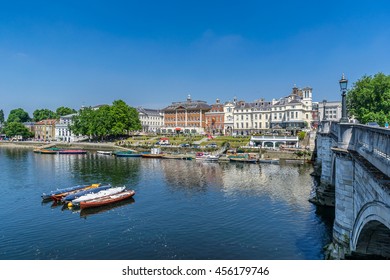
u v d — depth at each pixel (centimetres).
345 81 2012
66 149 11450
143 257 2512
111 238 2906
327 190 3725
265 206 3809
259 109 12775
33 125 17800
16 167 7256
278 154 8225
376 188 1356
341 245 2033
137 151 10688
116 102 13275
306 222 3200
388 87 5103
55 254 2584
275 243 2708
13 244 2797
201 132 14425
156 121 17912
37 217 3534
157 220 3384
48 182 5472
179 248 2664
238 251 2578
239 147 9338
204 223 3256
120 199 4138
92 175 6131
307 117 12019
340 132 2067
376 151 1433
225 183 5272
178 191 4716
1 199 4331
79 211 3741
